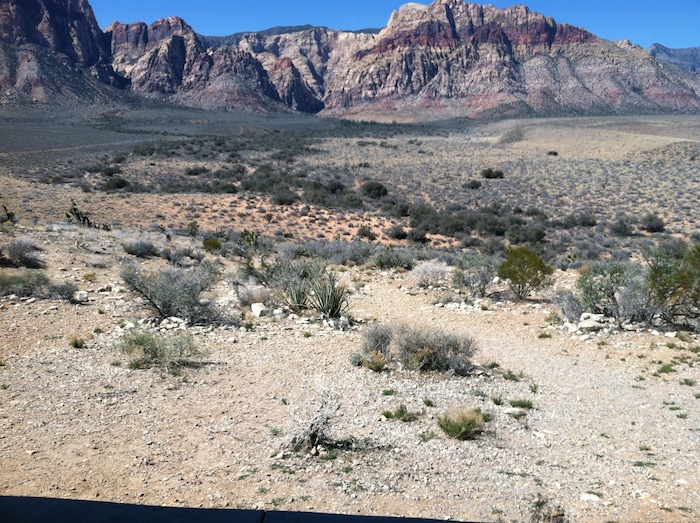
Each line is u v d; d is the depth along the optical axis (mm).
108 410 7547
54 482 5379
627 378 10266
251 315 13961
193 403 8070
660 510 5328
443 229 48688
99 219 42656
